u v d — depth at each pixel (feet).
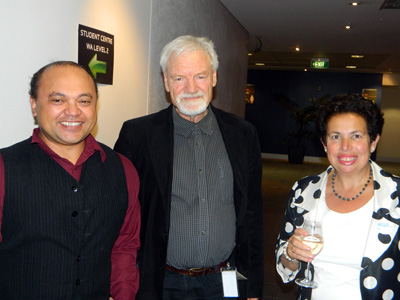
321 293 5.09
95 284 4.80
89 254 4.71
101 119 9.13
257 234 6.61
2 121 6.07
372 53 33.73
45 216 4.43
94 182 4.88
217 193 6.14
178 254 6.02
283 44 31.17
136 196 5.49
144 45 11.26
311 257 4.80
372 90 48.39
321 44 30.45
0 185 4.33
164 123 6.31
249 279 6.48
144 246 5.99
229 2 19.66
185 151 6.19
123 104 10.19
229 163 6.34
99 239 4.83
